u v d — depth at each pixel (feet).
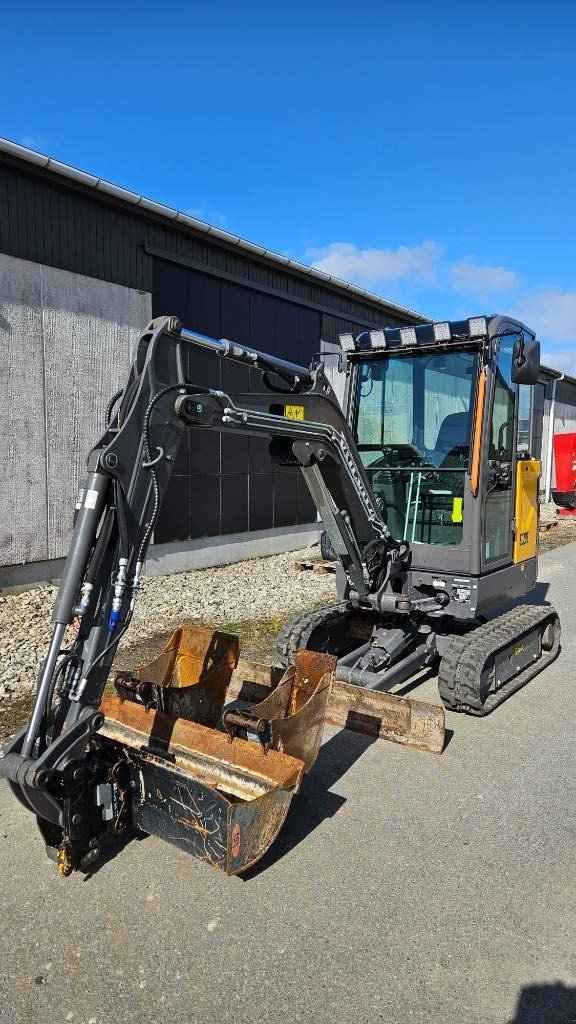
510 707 16.57
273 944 8.63
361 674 15.51
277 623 23.41
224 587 28.84
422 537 16.99
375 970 8.23
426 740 13.96
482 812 11.75
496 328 15.49
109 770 9.88
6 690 16.61
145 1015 7.59
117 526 9.47
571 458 60.08
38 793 8.87
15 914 9.13
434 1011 7.65
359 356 17.81
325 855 10.52
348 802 12.05
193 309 30.91
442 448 16.39
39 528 25.54
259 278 34.12
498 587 16.99
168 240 29.30
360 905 9.37
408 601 15.31
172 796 9.67
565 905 9.41
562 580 33.14
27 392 24.75
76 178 24.76
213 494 32.89
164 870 10.11
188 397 10.02
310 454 13.42
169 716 11.76
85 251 26.13
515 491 17.85
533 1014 7.61
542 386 20.04
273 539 36.99
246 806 9.15
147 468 9.62
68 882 9.79
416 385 16.84
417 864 10.30
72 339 26.00
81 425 26.61
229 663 13.26
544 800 12.17
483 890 9.71
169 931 8.84
